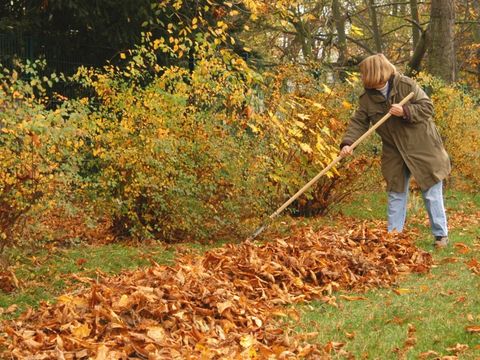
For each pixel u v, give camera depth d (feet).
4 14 44.55
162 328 16.16
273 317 18.72
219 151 28.12
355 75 30.76
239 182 28.43
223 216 29.07
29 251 24.44
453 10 53.42
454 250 27.84
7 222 22.41
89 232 29.22
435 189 28.66
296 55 80.59
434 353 15.60
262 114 29.27
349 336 16.98
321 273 22.20
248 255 22.65
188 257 23.20
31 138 21.29
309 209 37.63
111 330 15.90
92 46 45.62
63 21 44.11
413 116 27.94
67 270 23.16
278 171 28.84
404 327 17.61
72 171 22.98
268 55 75.56
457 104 51.16
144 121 27.58
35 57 42.86
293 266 22.33
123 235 28.96
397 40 121.19
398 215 29.37
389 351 15.92
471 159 51.96
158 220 28.84
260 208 29.17
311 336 16.93
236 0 43.21
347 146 28.22
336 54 110.01
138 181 27.40
